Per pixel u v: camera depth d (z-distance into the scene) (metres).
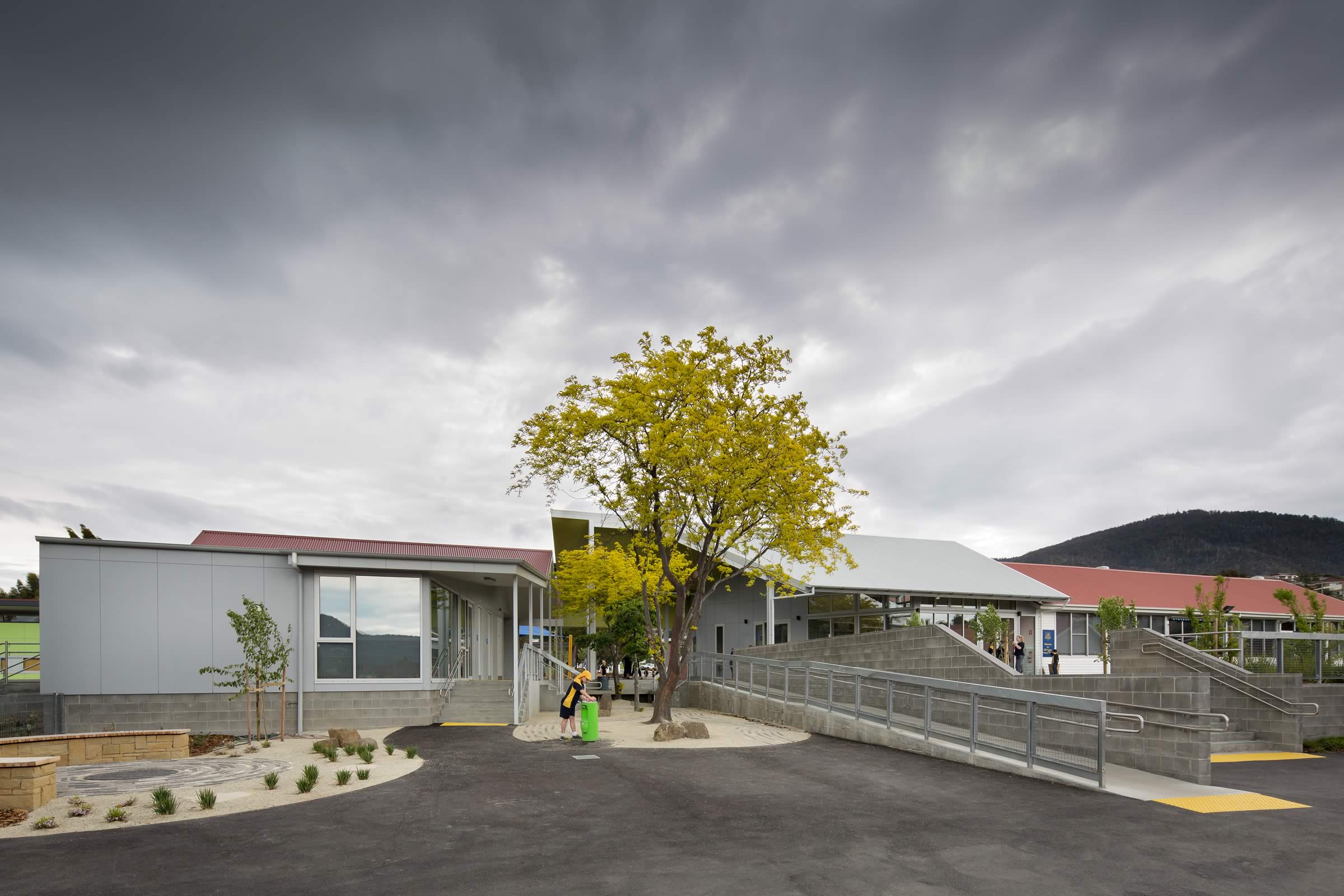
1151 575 39.19
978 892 6.92
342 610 18.94
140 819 9.39
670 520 19.23
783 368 20.09
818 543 19.95
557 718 21.48
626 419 18.75
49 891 6.88
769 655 25.52
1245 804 10.40
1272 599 38.22
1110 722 13.19
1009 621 31.05
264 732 16.61
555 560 36.00
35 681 18.30
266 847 8.20
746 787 11.45
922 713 17.66
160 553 18.09
